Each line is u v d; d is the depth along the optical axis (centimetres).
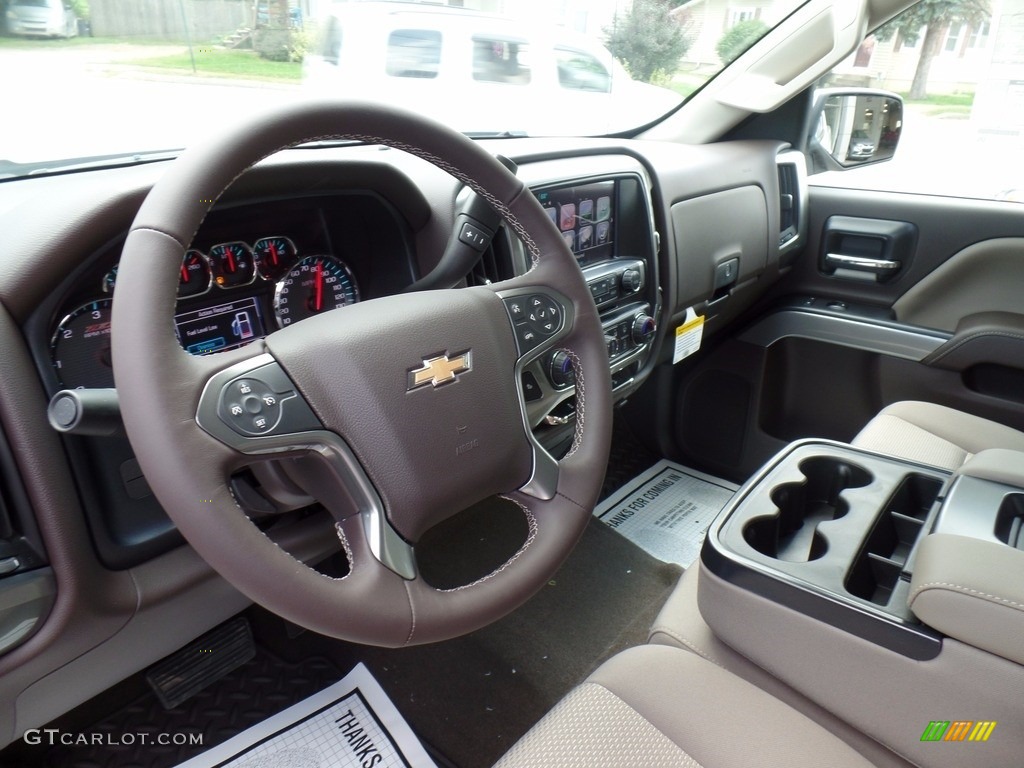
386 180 98
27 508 73
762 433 192
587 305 87
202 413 60
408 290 93
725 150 176
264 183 86
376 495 69
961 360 164
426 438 71
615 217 143
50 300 73
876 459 105
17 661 76
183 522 59
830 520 99
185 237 61
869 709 72
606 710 74
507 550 165
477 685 134
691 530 177
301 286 100
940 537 73
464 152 78
